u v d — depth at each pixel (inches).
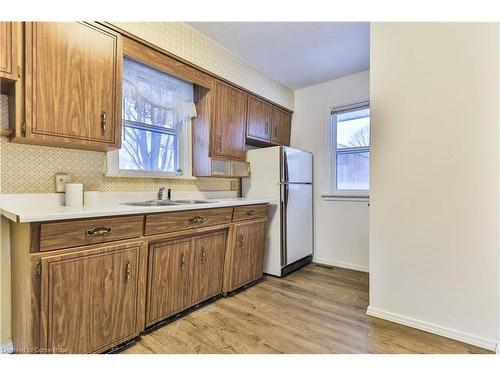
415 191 74.4
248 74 119.6
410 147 75.0
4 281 61.5
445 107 70.0
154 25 82.8
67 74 61.7
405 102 75.7
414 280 74.5
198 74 97.0
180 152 103.0
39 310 49.8
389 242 78.4
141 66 86.4
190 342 66.1
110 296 59.7
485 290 65.1
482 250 65.5
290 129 150.1
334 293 98.0
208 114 101.3
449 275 69.6
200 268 83.4
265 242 117.6
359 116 131.5
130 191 85.7
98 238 57.6
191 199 105.3
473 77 66.4
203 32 96.3
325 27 92.5
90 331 56.6
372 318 79.1
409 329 73.2
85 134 64.9
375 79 80.5
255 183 123.4
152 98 89.9
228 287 93.4
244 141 117.6
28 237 49.4
